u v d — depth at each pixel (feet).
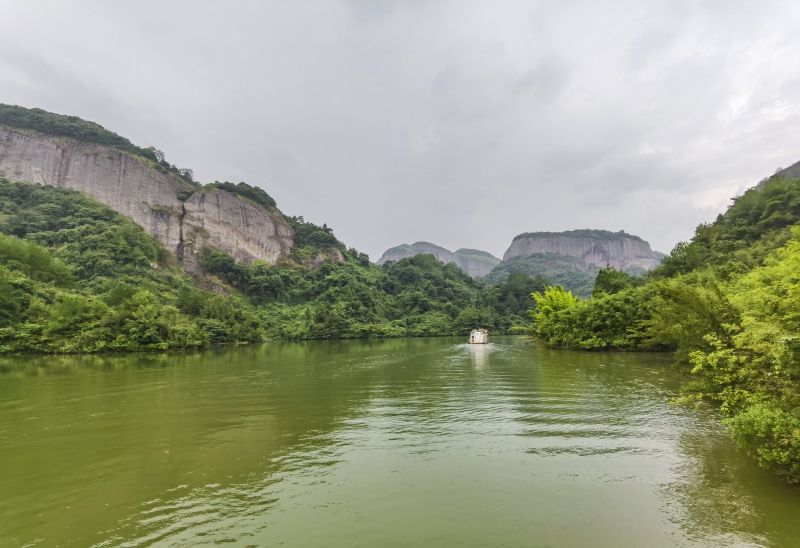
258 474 37.73
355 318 360.48
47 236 324.19
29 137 429.38
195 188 502.38
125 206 428.15
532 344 225.15
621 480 35.06
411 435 49.62
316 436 49.73
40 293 207.21
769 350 44.50
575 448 43.75
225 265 425.69
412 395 75.41
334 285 449.06
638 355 138.62
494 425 53.31
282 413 62.08
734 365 50.03
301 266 522.88
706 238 217.56
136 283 292.61
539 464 39.17
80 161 435.12
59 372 112.88
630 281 217.77
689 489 32.89
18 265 232.94
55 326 176.96
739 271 136.56
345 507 30.71
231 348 217.97
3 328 172.96
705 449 42.50
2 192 370.53
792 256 46.83
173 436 50.37
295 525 27.99
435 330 382.42
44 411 64.59
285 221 577.43
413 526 27.68
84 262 295.48
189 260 424.46
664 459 39.91
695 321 74.38
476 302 490.49
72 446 46.78
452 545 25.17
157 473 38.29
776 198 203.51
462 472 37.50
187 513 30.12
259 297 417.69
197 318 254.06
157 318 198.39
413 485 34.71
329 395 76.43
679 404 62.90
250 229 502.79
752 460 38.81
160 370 116.88
